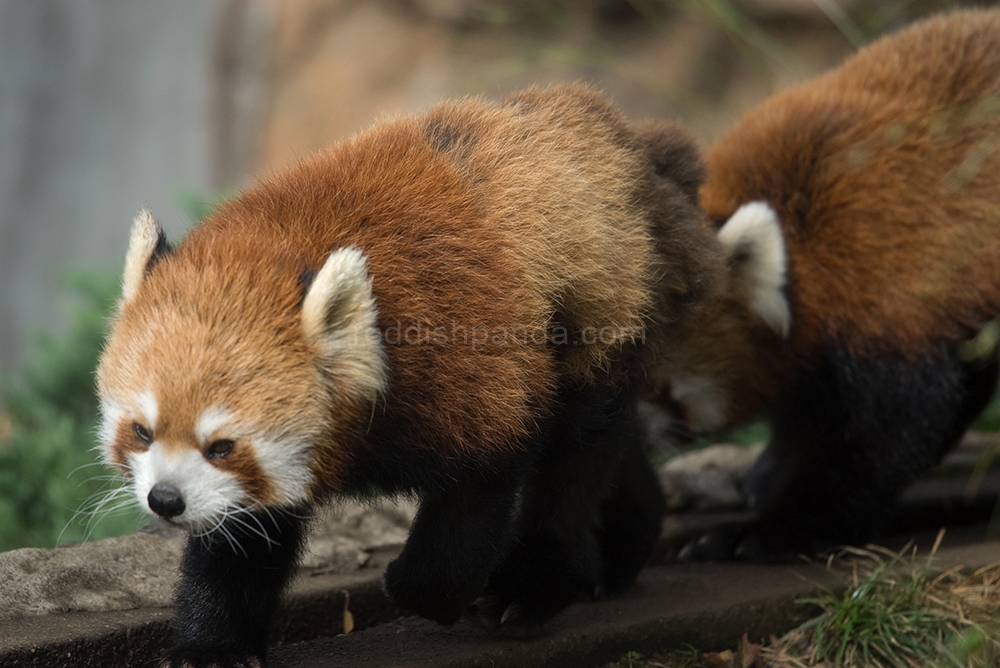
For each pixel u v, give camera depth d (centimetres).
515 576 573
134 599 563
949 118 750
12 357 2716
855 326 748
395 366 475
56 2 2709
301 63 2125
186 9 2559
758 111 830
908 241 739
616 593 653
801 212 759
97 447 533
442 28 1958
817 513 760
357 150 533
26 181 2703
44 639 497
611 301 543
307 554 646
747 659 611
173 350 442
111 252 2633
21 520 888
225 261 468
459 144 536
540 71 1797
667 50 1767
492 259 498
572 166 549
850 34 1197
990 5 1383
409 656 537
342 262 452
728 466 892
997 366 852
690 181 636
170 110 2559
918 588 652
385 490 520
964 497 852
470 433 487
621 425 586
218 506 441
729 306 762
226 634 503
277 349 448
